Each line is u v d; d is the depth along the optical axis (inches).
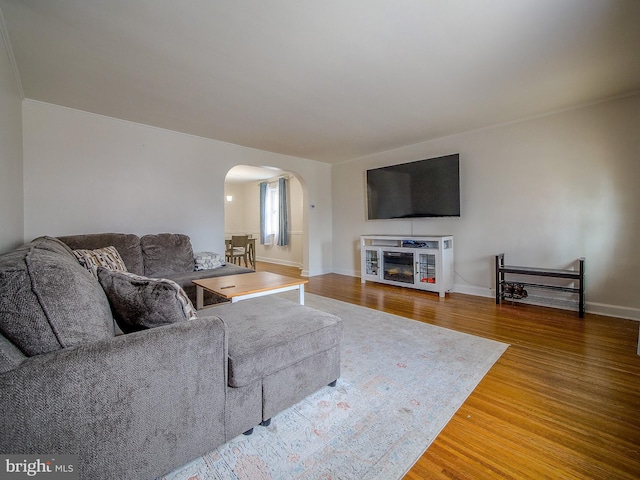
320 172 227.9
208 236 162.9
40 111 113.3
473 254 158.1
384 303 144.5
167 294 46.7
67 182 119.8
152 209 143.1
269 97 110.4
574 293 128.6
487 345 93.7
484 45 79.0
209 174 162.9
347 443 52.6
